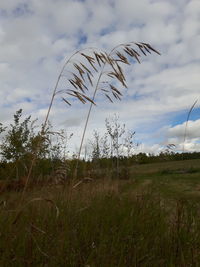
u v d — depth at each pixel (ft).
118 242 7.77
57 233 7.61
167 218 9.59
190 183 25.25
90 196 11.78
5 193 7.74
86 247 7.75
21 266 6.38
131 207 10.28
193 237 7.81
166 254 7.40
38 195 8.99
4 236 6.97
